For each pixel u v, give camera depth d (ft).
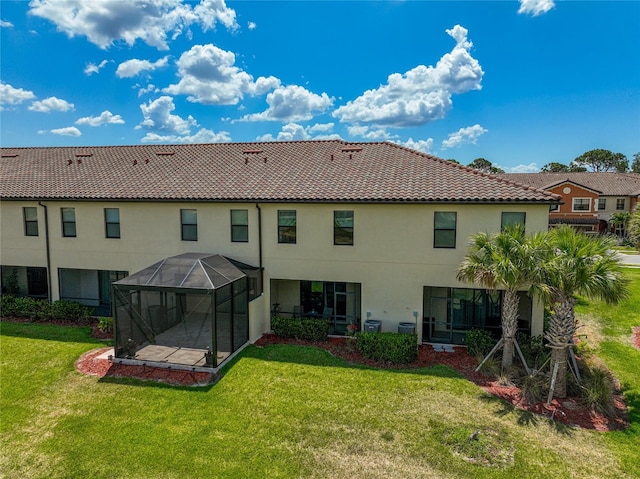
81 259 63.82
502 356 46.01
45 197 62.39
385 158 63.67
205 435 32.65
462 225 50.52
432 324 55.01
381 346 46.98
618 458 30.12
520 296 52.21
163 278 47.47
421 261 52.31
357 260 54.29
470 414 35.73
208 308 62.03
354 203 52.47
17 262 66.49
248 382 41.57
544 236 41.34
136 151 79.05
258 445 31.42
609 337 54.54
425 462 29.55
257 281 57.47
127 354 46.62
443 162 59.77
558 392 38.96
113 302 46.19
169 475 28.27
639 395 39.52
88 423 34.30
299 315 59.62
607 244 38.47
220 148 76.48
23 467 28.99
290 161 66.59
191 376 42.78
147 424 34.12
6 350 50.03
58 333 56.44
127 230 61.57
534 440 32.14
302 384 41.19
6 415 35.47
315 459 29.86
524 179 180.45
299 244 55.88
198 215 58.80
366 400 38.06
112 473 28.43
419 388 40.40
